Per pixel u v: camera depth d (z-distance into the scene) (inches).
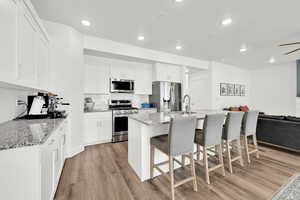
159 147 67.7
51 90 97.0
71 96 107.1
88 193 64.0
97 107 153.1
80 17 93.6
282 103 226.2
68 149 102.8
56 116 81.6
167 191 65.8
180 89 181.5
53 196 56.9
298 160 96.5
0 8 40.4
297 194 61.7
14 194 37.2
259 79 254.7
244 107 214.1
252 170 83.8
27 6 54.4
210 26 104.6
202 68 199.9
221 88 217.0
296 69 209.2
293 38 126.9
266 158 100.0
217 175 78.9
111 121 138.9
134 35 119.3
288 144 107.7
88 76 136.3
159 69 168.7
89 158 101.4
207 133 71.8
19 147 37.1
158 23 100.7
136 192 65.0
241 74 251.8
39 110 81.5
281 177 75.8
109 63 148.3
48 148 48.3
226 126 83.6
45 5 80.8
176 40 130.1
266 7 82.1
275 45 142.7
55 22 100.1
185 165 89.7
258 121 126.5
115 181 73.6
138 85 165.8
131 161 88.3
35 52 65.9
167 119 76.5
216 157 96.9
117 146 126.4
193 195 62.8
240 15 90.8
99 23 100.8
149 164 76.9
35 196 38.3
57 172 65.4
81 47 115.0
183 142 63.7
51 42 96.0
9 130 50.7
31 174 38.1
